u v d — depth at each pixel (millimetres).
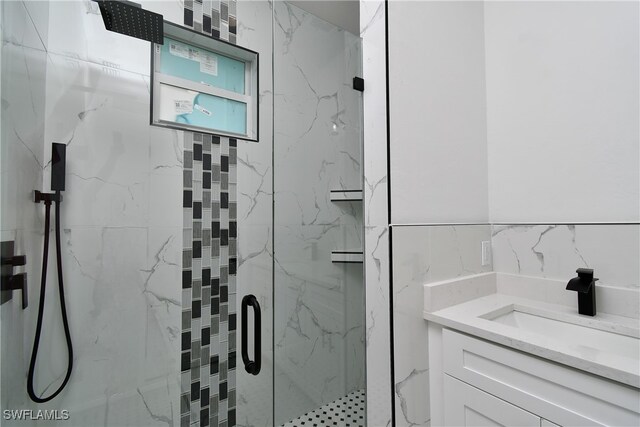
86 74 1039
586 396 754
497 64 1485
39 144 929
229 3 1388
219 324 1306
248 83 1437
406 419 1101
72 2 1023
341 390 1221
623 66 1102
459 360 1039
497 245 1447
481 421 966
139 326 1120
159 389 1153
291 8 1295
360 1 1295
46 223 941
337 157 1273
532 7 1357
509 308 1233
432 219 1249
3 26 739
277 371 1215
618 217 1105
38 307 918
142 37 1117
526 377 863
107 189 1069
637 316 1026
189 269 1244
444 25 1354
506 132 1443
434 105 1292
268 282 1446
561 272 1234
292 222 1263
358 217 1240
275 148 1235
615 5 1121
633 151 1077
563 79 1258
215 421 1262
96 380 1028
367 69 1247
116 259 1082
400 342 1104
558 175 1269
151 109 1169
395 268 1108
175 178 1221
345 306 1253
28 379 892
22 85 835
